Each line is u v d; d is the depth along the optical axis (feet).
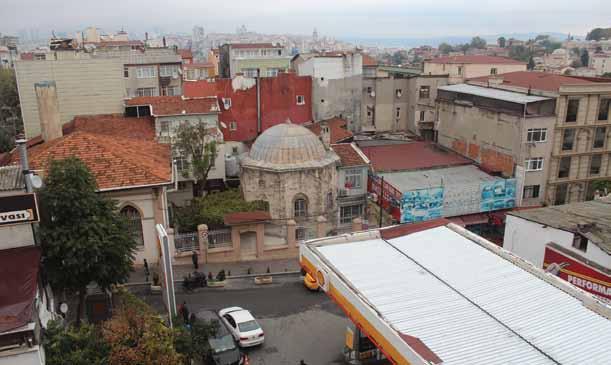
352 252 96.12
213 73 347.36
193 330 89.56
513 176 176.35
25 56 266.77
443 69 294.46
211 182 192.13
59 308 94.58
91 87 180.96
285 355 98.12
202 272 130.62
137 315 78.48
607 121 180.75
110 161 123.95
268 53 322.34
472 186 165.89
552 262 106.83
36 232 85.05
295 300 119.03
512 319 73.20
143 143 145.07
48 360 67.46
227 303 116.67
